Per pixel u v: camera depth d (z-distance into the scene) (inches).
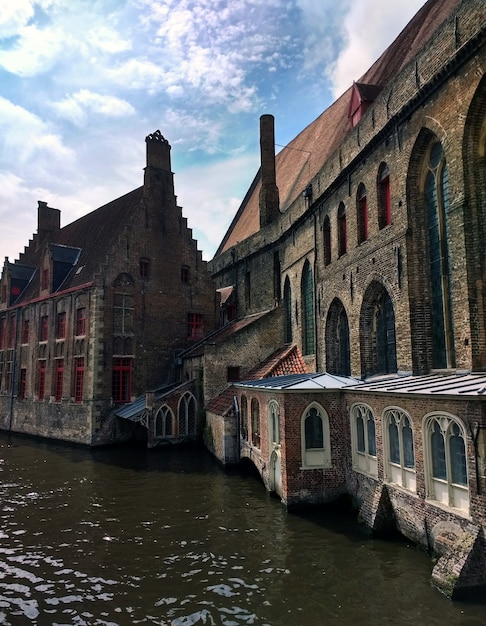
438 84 482.6
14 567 401.7
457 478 346.6
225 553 413.1
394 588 329.4
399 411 418.9
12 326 1439.5
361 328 655.8
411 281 531.8
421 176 538.6
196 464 816.9
